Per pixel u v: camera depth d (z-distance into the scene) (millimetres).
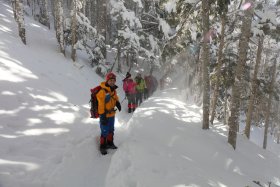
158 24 24094
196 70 19391
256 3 10602
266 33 10523
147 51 23453
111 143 6914
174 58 20859
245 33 9367
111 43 29688
